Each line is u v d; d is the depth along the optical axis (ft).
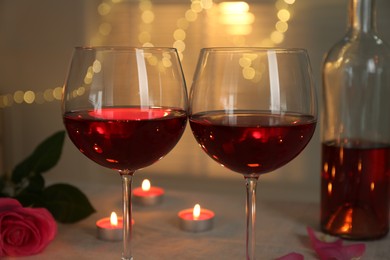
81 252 2.26
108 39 6.21
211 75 1.93
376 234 2.41
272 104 1.90
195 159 6.16
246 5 5.70
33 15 6.34
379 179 2.42
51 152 2.55
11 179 2.54
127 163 1.98
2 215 2.22
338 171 2.44
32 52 6.40
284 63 1.91
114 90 1.93
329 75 2.50
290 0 5.53
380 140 2.48
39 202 2.45
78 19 6.19
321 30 5.46
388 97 2.47
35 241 2.23
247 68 1.91
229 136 1.86
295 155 1.96
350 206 2.42
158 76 1.96
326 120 2.51
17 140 6.60
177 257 2.22
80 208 2.46
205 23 5.87
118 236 2.37
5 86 6.54
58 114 6.44
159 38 6.05
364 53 2.48
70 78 1.98
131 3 6.08
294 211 2.75
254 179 2.02
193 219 2.48
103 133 1.89
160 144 1.95
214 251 2.27
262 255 2.24
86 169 6.47
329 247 2.20
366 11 2.48
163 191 2.92
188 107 2.05
